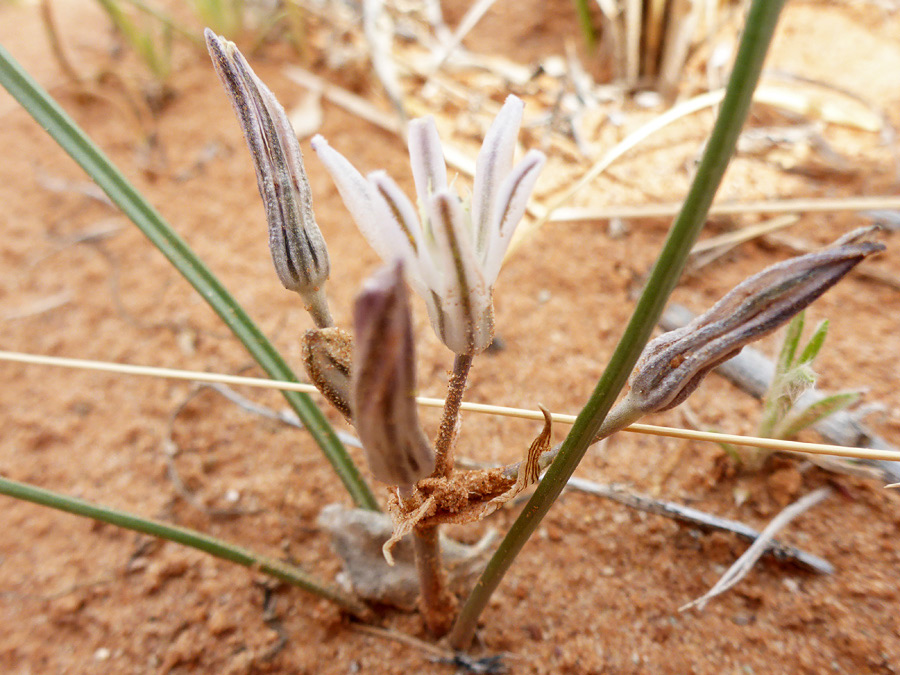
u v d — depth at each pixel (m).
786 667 0.09
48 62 0.21
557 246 0.15
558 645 0.10
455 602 0.09
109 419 0.14
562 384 0.13
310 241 0.06
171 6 0.23
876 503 0.10
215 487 0.12
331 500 0.12
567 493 0.11
